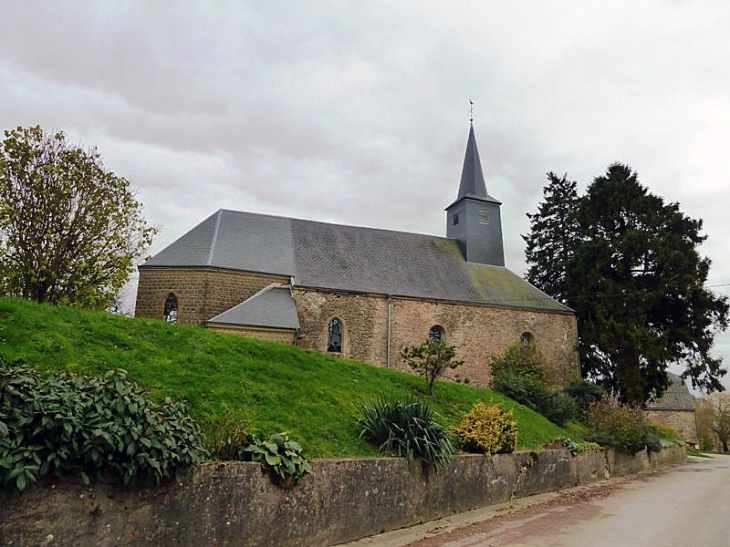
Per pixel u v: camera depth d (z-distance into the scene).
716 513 10.74
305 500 7.15
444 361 15.49
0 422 4.58
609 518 9.99
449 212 33.81
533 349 25.91
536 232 41.12
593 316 29.98
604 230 31.62
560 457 14.07
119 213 18.12
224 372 9.70
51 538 4.77
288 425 8.76
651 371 27.11
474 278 29.47
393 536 8.15
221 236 24.62
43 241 16.50
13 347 7.46
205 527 5.95
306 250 26.23
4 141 16.34
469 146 34.94
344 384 12.09
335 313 23.92
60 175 16.86
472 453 11.18
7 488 4.56
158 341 10.01
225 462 6.35
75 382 5.54
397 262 28.22
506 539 8.10
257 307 21.52
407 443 9.27
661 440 25.86
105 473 5.25
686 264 27.42
